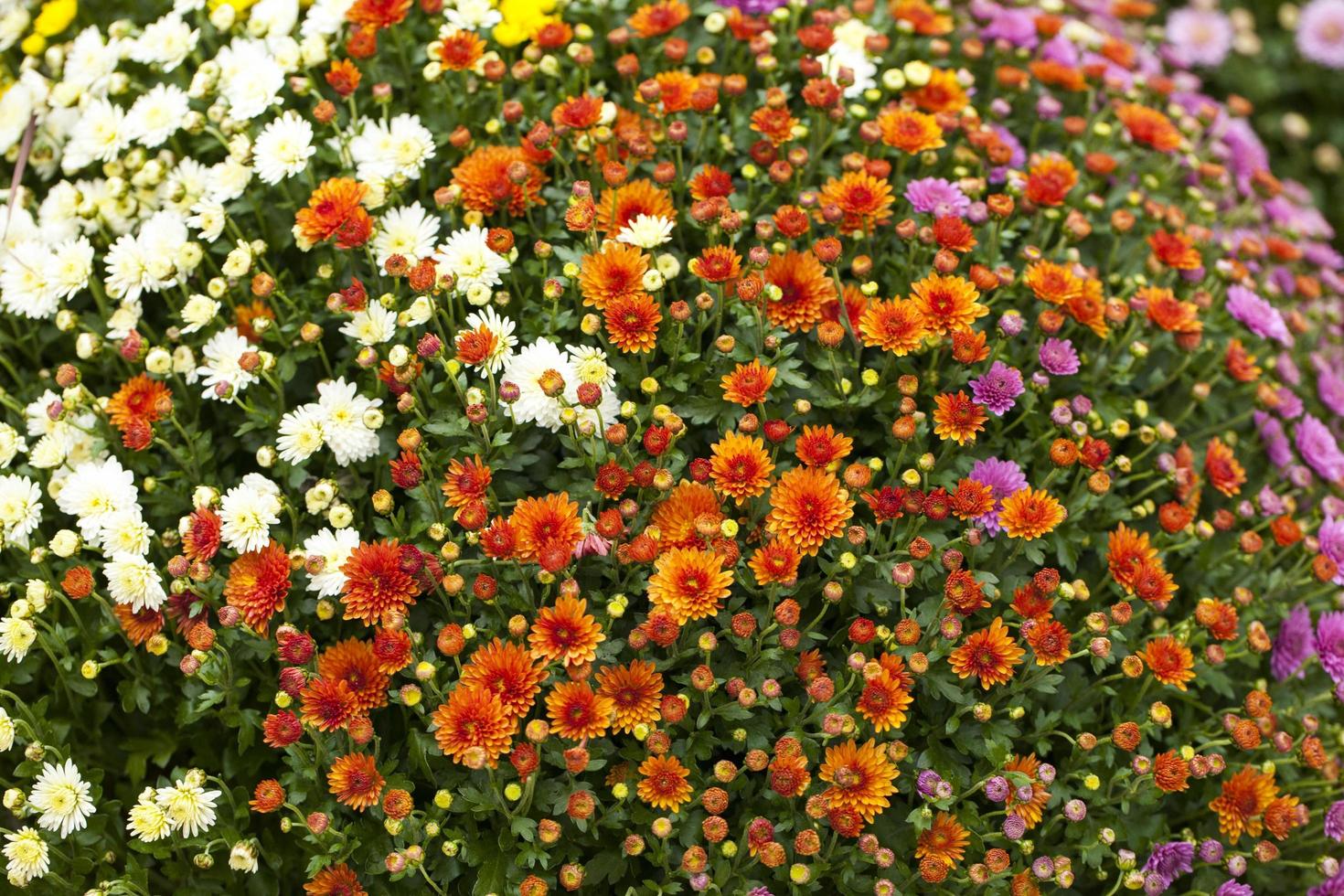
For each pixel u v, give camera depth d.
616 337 2.68
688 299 3.00
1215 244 3.68
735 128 3.19
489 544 2.46
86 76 3.29
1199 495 3.05
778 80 3.42
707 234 3.03
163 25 3.27
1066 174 3.17
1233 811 2.71
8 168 3.56
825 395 2.80
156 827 2.50
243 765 2.73
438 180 3.21
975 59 3.62
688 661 2.64
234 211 3.05
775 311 2.84
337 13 3.19
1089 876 2.74
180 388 2.94
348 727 2.38
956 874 2.51
